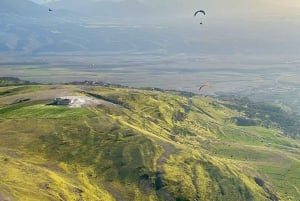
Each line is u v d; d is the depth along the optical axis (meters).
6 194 179.00
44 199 194.38
